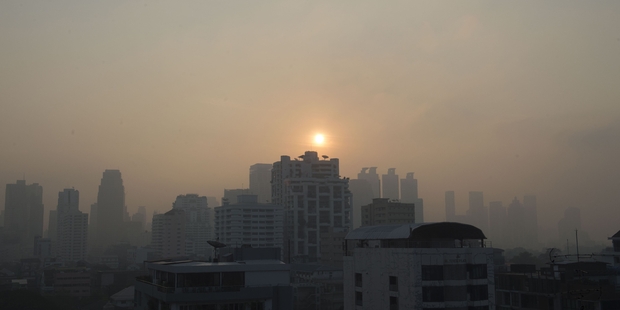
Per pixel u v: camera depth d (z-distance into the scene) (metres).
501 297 80.25
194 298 55.06
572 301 69.81
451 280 66.94
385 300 70.75
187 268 56.34
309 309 135.38
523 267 86.56
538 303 73.50
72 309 157.62
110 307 152.12
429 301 66.00
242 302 57.22
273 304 57.69
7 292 133.12
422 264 66.62
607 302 66.44
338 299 140.12
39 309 129.62
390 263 70.38
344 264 79.44
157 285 58.59
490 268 69.94
